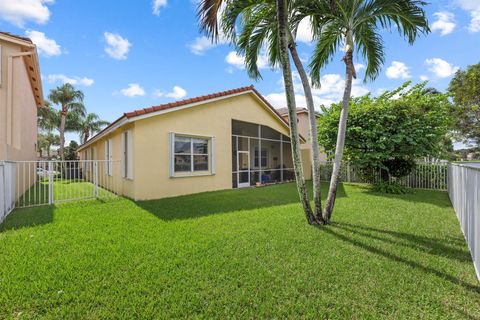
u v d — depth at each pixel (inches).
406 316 87.4
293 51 215.6
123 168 346.3
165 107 330.6
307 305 92.8
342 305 93.1
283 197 337.1
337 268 121.3
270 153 550.9
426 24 201.0
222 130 423.8
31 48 344.2
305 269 120.1
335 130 414.3
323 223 198.4
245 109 473.7
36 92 527.2
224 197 335.0
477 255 119.8
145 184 316.5
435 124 361.1
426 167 430.6
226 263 125.7
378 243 155.2
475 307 92.0
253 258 132.0
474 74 657.6
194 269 119.0
